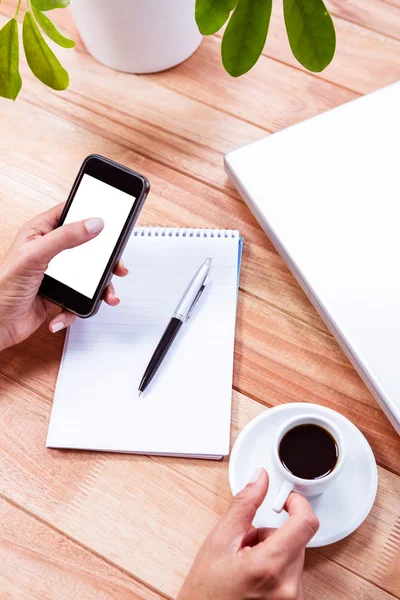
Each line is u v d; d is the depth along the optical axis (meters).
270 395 0.79
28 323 0.81
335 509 0.70
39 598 0.71
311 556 0.71
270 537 0.62
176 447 0.75
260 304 0.83
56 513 0.74
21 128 0.97
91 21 0.89
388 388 0.71
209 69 0.99
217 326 0.81
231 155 0.83
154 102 0.97
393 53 0.98
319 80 0.97
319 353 0.80
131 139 0.95
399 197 0.79
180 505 0.74
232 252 0.85
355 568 0.70
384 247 0.76
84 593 0.71
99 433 0.76
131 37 0.91
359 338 0.73
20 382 0.81
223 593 0.60
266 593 0.60
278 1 1.02
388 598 0.69
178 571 0.71
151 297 0.83
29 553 0.73
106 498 0.75
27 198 0.92
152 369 0.78
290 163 0.82
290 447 0.70
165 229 0.87
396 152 0.81
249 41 0.70
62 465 0.76
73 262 0.78
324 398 0.78
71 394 0.79
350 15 1.01
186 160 0.93
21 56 1.02
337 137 0.83
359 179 0.80
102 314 0.83
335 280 0.76
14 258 0.73
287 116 0.95
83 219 0.74
